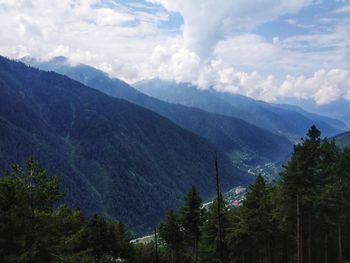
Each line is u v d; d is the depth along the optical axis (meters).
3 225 22.27
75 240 26.67
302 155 41.03
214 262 56.00
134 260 83.19
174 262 64.50
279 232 51.28
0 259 21.97
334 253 57.12
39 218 24.12
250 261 59.25
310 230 45.53
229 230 52.81
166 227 61.81
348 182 44.75
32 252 22.34
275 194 47.12
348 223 52.47
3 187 23.12
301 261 42.16
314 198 40.53
